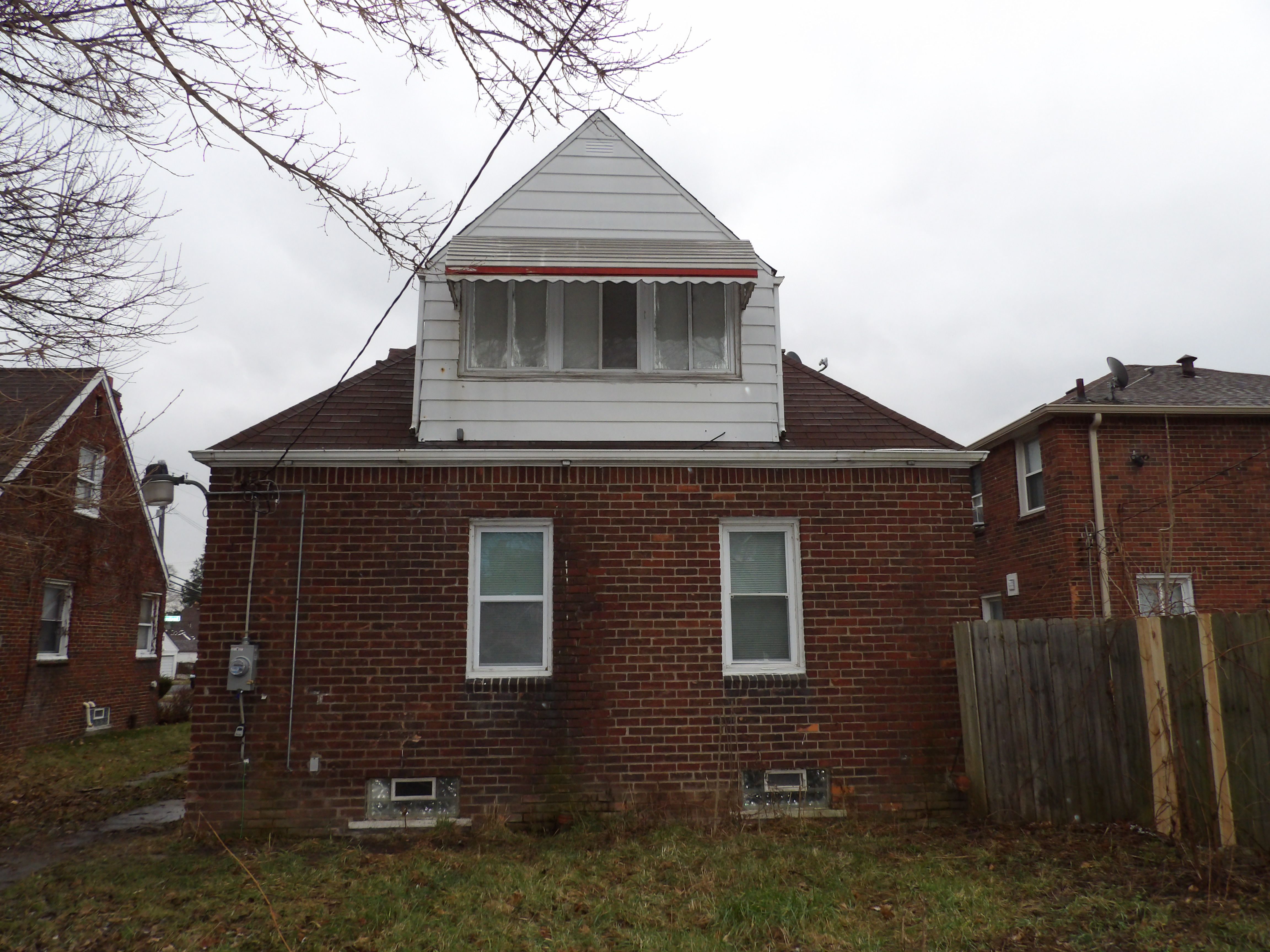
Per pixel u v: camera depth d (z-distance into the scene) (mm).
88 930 5824
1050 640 8641
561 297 9953
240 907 6145
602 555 9039
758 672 9008
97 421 16812
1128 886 6363
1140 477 14602
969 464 9461
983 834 8078
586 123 10406
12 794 11602
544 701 8742
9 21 6191
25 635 16812
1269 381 17141
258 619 8664
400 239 6879
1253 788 6840
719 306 10117
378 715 8602
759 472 9328
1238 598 14320
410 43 6355
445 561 8906
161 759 15164
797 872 6855
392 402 9992
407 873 6902
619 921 5930
